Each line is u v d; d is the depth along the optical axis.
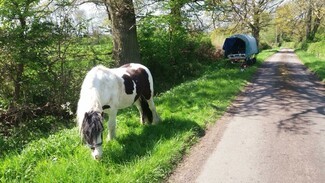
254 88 14.33
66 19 11.82
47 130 10.44
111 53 14.60
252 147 6.88
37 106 11.42
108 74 6.70
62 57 11.77
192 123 8.09
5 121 10.45
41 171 5.47
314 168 5.84
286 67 24.77
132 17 14.13
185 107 9.98
